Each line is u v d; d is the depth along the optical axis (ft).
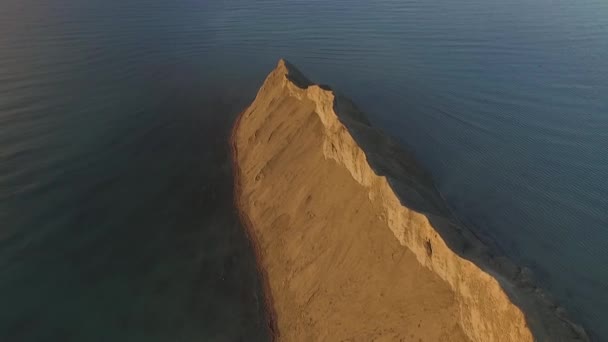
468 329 73.72
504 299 68.39
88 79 242.58
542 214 126.11
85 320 108.27
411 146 163.32
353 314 91.30
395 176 111.96
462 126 180.45
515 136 170.81
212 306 111.75
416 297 83.87
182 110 212.43
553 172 147.54
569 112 190.60
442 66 246.88
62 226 136.98
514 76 229.04
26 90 226.38
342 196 113.39
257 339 103.09
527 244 113.91
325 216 113.91
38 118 199.11
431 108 197.06
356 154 112.47
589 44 278.26
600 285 101.65
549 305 75.97
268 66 264.52
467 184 139.13
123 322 107.96
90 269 122.52
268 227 128.06
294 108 157.38
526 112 190.29
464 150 161.17
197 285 117.80
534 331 65.31
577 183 141.59
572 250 112.68
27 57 269.44
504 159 154.81
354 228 104.27
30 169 162.71
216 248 129.29
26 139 182.29
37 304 111.86
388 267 91.97
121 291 116.06
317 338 93.91
